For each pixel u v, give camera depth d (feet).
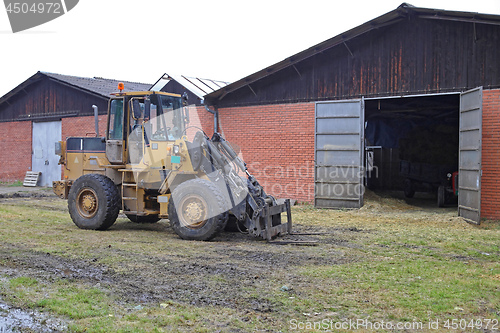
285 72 45.65
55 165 66.90
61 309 14.46
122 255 21.77
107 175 30.30
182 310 14.70
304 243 25.46
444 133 57.62
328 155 43.11
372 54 41.11
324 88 43.62
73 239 25.57
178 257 21.67
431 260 22.03
